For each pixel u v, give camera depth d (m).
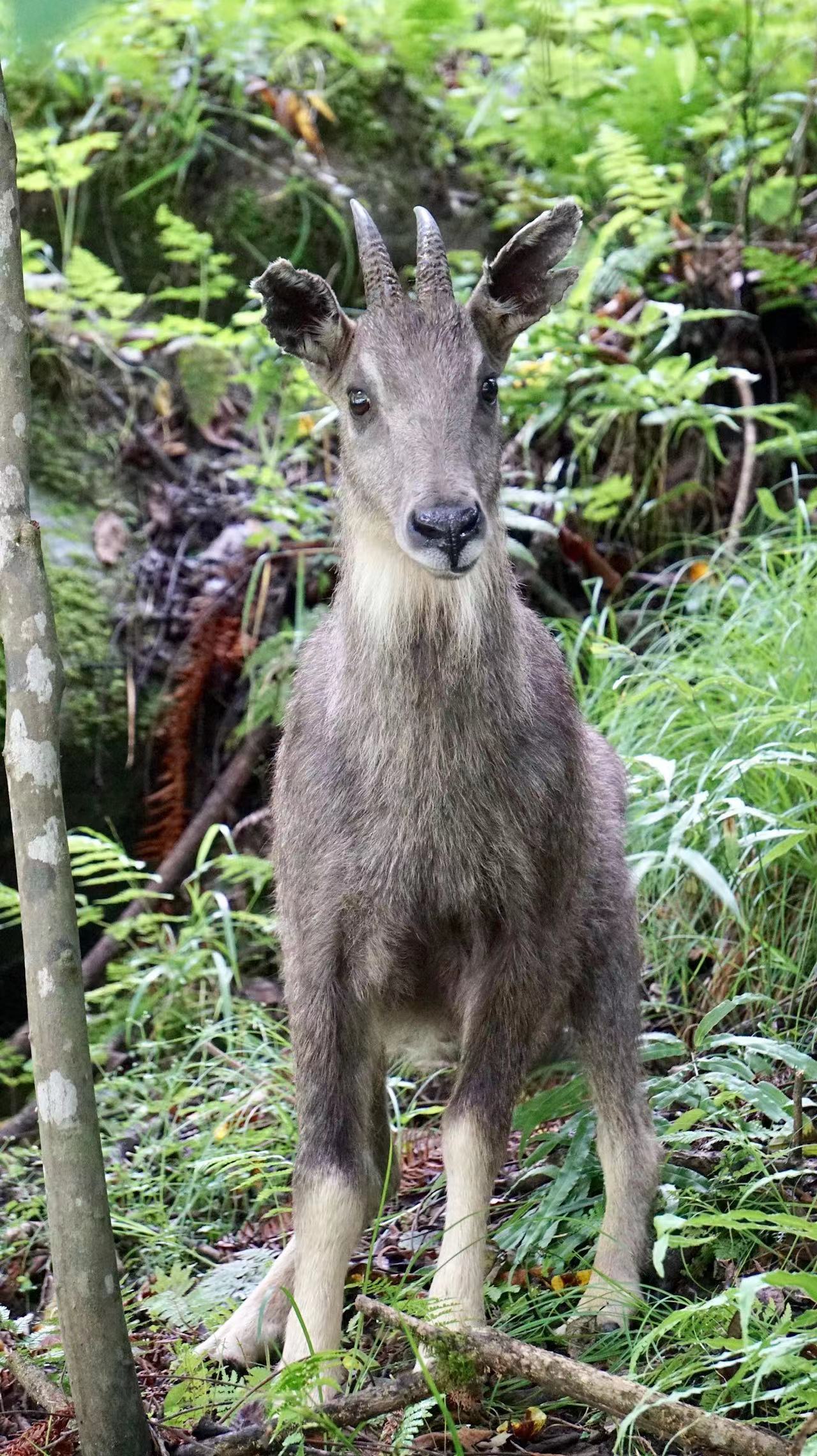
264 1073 7.16
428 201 10.91
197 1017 8.00
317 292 5.37
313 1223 5.02
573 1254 5.57
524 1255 5.50
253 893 8.85
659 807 7.08
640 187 9.19
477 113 10.36
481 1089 5.20
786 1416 4.12
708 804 6.64
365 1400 4.38
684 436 9.62
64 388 9.77
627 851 6.98
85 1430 4.18
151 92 10.44
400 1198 6.38
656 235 9.55
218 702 9.48
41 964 4.03
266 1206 6.58
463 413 5.11
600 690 7.86
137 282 10.43
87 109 10.41
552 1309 5.34
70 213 10.06
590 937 5.80
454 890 5.26
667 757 7.33
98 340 9.84
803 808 6.26
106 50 10.01
